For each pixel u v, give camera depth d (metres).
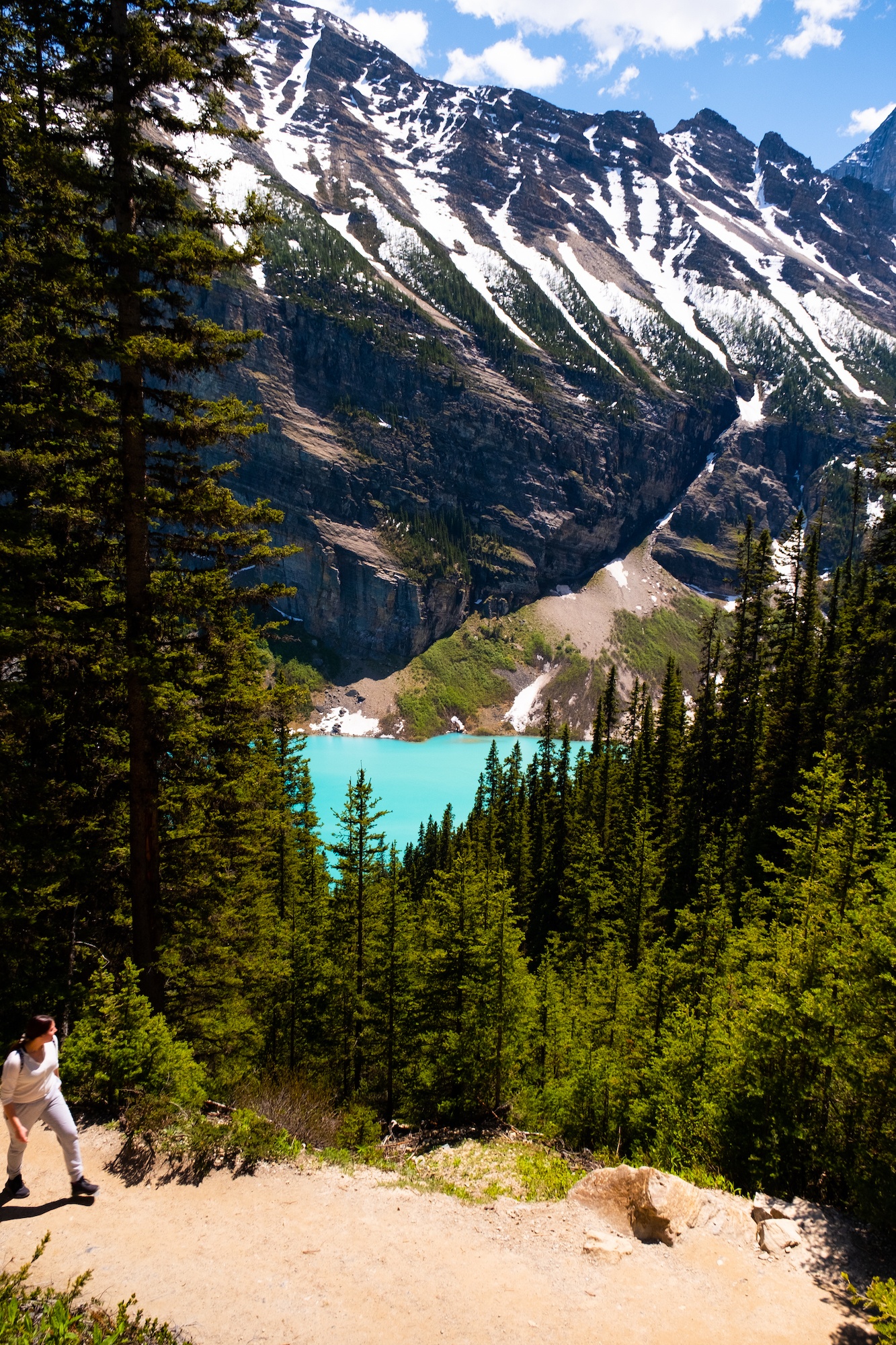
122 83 13.18
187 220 14.09
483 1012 23.27
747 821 45.25
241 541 15.83
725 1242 8.77
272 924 25.80
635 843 37.19
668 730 57.38
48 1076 8.44
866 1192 9.55
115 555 15.07
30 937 14.46
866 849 18.98
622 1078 19.03
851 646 35.72
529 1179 12.23
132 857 15.28
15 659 14.45
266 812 24.83
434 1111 23.39
